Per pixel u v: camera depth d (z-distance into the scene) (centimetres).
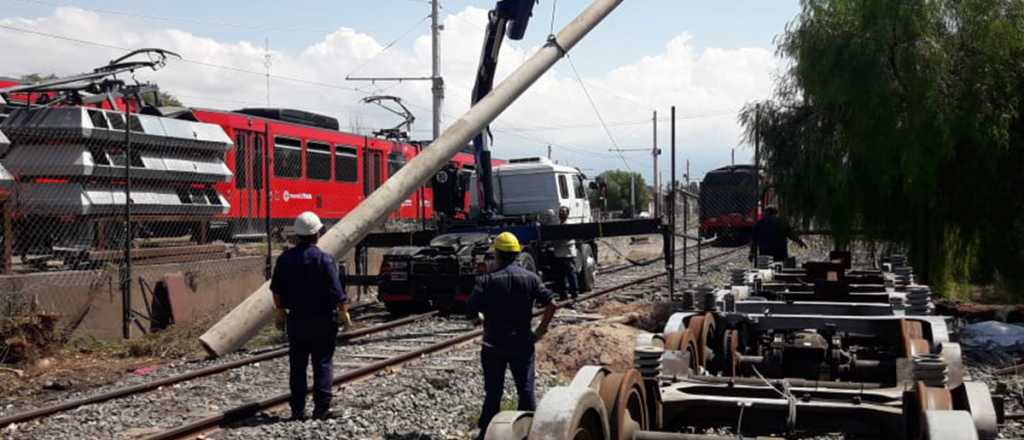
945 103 1360
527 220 1825
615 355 1059
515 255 714
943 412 407
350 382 972
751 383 585
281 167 2266
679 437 461
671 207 1627
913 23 1395
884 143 1402
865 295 852
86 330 1312
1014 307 1389
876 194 1465
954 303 1453
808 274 908
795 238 1617
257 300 1229
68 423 801
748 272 980
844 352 701
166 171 1565
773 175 1650
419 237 1742
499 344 704
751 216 3300
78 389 1001
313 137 2422
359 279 1598
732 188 3362
